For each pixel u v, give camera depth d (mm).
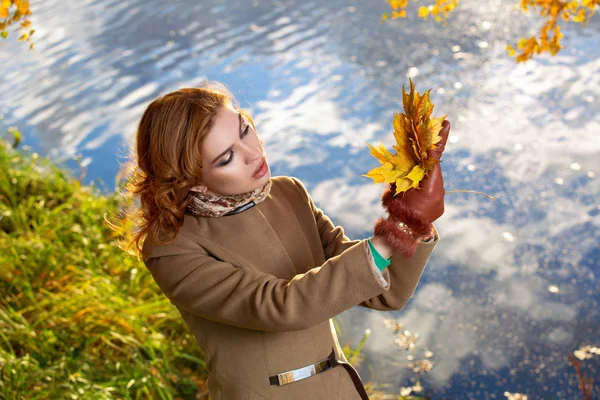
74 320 3502
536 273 4453
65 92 7969
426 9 3174
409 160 1386
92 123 7180
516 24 8156
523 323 4062
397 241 1397
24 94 8031
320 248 1791
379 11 9039
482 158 5746
